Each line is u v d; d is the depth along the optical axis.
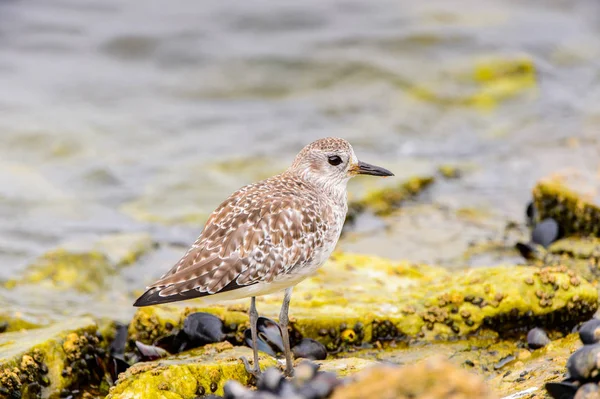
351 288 11.55
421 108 20.67
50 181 17.34
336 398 6.46
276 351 10.20
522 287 10.79
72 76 22.34
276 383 7.44
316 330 10.52
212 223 9.30
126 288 13.48
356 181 16.62
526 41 23.42
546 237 13.66
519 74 21.55
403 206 16.14
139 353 10.55
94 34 24.19
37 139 18.92
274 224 9.22
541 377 8.98
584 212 13.35
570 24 24.81
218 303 11.02
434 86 21.27
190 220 15.78
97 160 18.22
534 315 10.70
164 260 14.38
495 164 17.77
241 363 9.23
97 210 16.25
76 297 12.95
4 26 24.56
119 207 16.36
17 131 19.14
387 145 18.95
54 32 24.34
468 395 6.05
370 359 9.98
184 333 10.44
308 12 25.31
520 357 9.98
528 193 16.38
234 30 24.42
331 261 12.43
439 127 19.91
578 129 19.06
